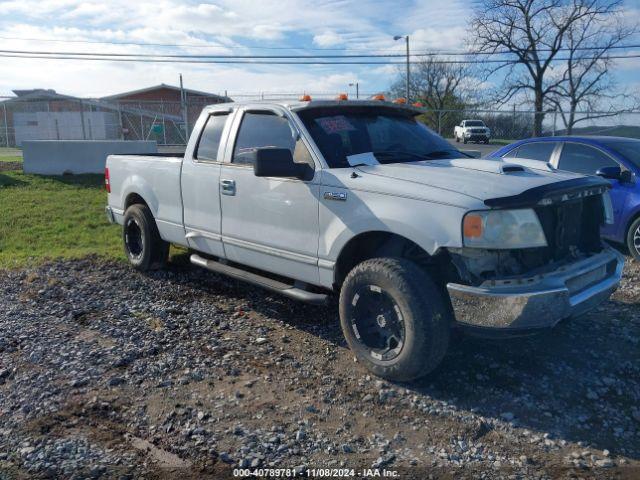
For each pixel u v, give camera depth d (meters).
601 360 4.63
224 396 4.11
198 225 6.02
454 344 4.89
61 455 3.41
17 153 25.73
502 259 4.00
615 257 4.60
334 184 4.57
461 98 44.19
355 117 5.29
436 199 3.99
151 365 4.57
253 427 3.71
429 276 4.10
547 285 3.84
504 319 3.77
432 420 3.81
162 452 3.46
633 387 4.22
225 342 5.03
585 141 8.26
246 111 5.60
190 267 7.37
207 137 5.99
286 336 5.18
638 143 8.30
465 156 5.49
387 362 4.21
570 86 39.19
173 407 3.96
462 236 3.84
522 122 23.97
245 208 5.37
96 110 35.81
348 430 3.71
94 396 4.10
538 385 4.24
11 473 3.25
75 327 5.39
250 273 5.59
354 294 4.38
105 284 6.72
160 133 27.95
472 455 3.44
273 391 4.18
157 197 6.62
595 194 4.50
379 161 4.88
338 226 4.54
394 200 4.21
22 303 6.07
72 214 11.09
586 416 3.85
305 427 3.73
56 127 33.44
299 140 4.96
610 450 3.49
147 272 7.15
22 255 8.18
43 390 4.17
